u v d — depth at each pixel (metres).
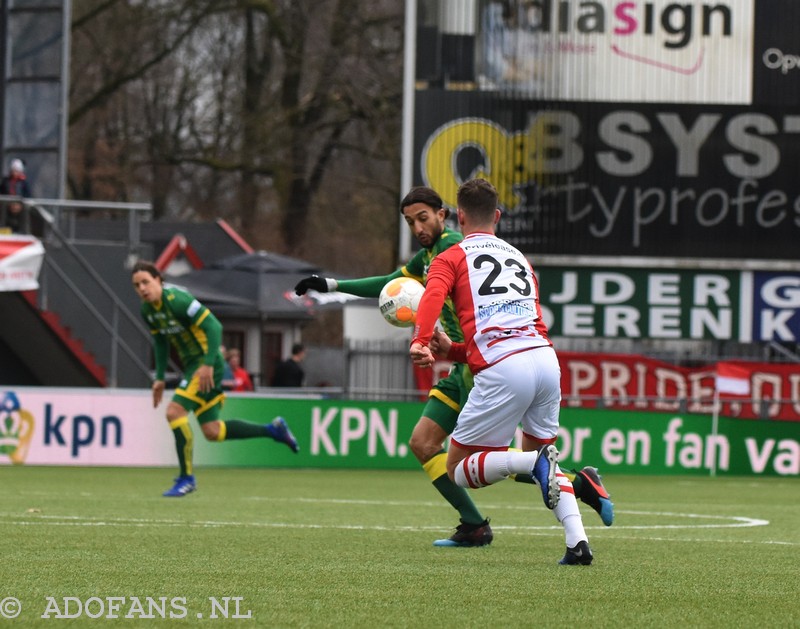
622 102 66.75
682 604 17.61
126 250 72.75
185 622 15.67
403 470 61.09
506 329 20.84
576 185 66.75
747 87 66.62
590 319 67.31
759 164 66.69
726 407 65.25
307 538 26.78
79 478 50.34
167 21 117.19
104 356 71.50
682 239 66.94
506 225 66.88
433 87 66.50
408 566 21.48
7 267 62.94
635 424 62.66
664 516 36.62
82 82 120.62
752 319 67.31
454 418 25.31
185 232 114.12
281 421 42.25
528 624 15.70
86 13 117.31
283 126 117.31
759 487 54.16
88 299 71.69
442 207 25.09
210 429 41.34
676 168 66.75
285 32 115.88
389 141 111.56
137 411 58.81
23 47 79.81
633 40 66.50
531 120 66.69
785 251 66.88
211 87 126.00
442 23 66.50
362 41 112.56
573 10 66.50
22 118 79.75
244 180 130.38
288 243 125.50
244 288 84.25
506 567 21.41
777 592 19.09
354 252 133.50
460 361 22.58
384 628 15.27
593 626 15.66
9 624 15.52
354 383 67.56
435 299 20.80
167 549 24.03
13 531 27.44
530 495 46.44
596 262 66.75
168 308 39.72
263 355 100.44
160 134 126.75
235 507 36.59
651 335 67.31
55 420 58.31
